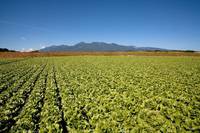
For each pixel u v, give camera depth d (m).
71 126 7.78
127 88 14.56
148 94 12.58
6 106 10.67
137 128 7.25
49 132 7.21
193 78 20.05
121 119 8.20
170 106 10.34
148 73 24.39
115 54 93.38
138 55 84.88
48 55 89.00
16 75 23.00
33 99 12.00
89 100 11.19
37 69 30.27
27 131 7.43
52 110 9.53
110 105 10.09
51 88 14.80
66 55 89.94
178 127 7.43
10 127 8.22
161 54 87.25
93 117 8.39
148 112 9.20
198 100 11.61
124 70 28.05
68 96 12.26
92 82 17.48
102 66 34.84
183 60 51.66
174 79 19.42
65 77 21.11
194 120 7.95
